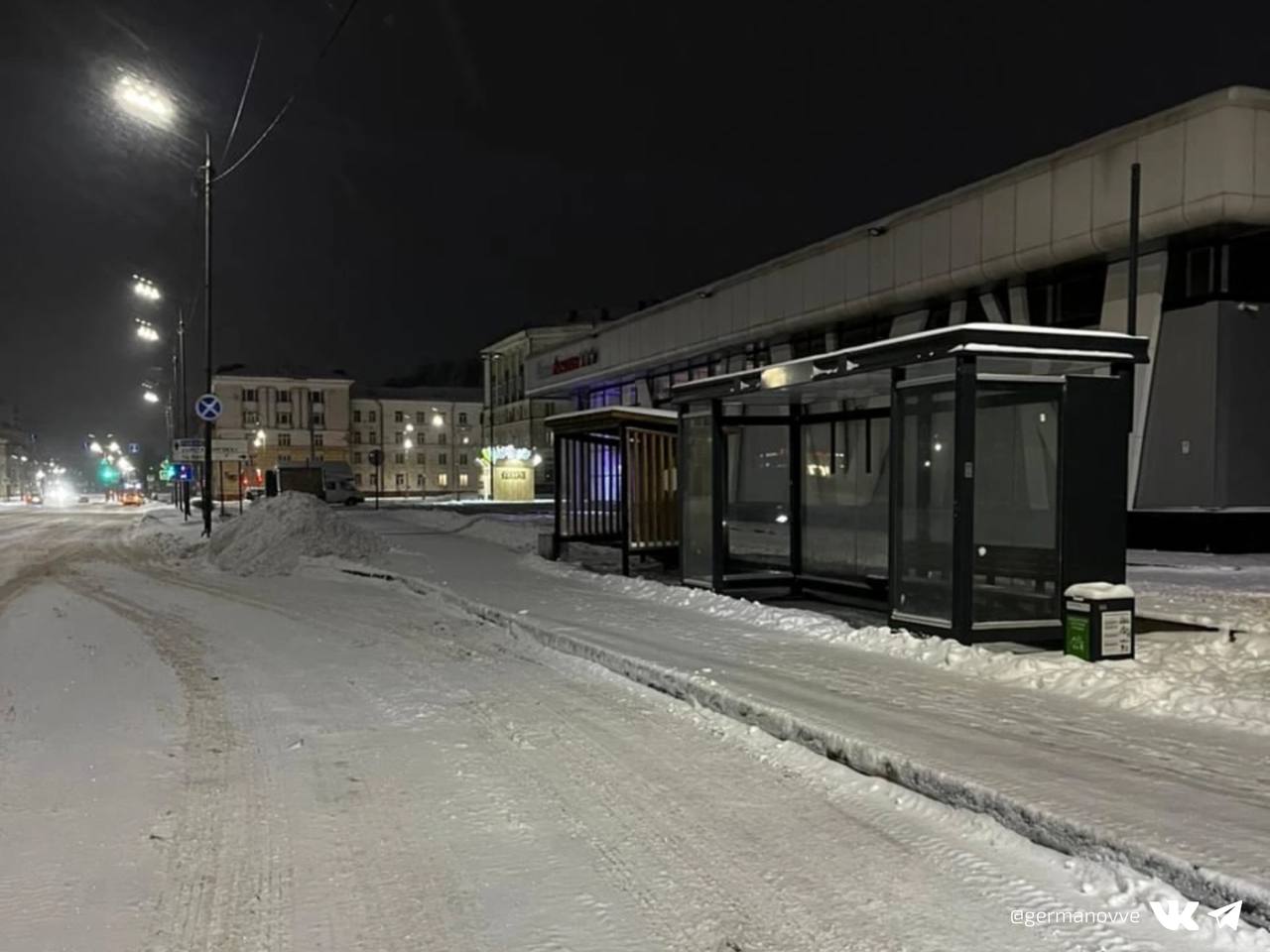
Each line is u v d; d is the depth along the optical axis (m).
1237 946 3.75
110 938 3.94
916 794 5.50
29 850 4.87
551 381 50.59
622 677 8.83
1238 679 7.35
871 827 5.13
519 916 4.12
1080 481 8.88
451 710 7.75
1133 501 20.62
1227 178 17.70
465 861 4.72
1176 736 6.15
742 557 14.21
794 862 4.67
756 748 6.62
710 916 4.10
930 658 8.55
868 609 12.09
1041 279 23.06
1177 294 20.03
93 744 6.79
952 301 25.72
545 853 4.81
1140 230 19.30
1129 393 9.09
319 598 15.12
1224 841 4.36
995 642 9.09
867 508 12.48
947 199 24.17
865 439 12.50
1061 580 8.86
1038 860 4.65
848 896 4.28
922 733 6.22
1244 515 19.03
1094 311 22.20
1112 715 6.70
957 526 8.75
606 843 4.93
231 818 5.32
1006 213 22.45
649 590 13.52
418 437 103.69
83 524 44.53
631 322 41.31
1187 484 19.70
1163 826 4.55
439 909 4.20
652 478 16.22
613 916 4.11
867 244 27.03
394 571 17.05
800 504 13.51
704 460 13.23
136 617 13.24
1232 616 10.47
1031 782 5.20
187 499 43.47
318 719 7.48
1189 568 16.20
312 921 4.09
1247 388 19.38
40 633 11.85
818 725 6.41
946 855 4.75
